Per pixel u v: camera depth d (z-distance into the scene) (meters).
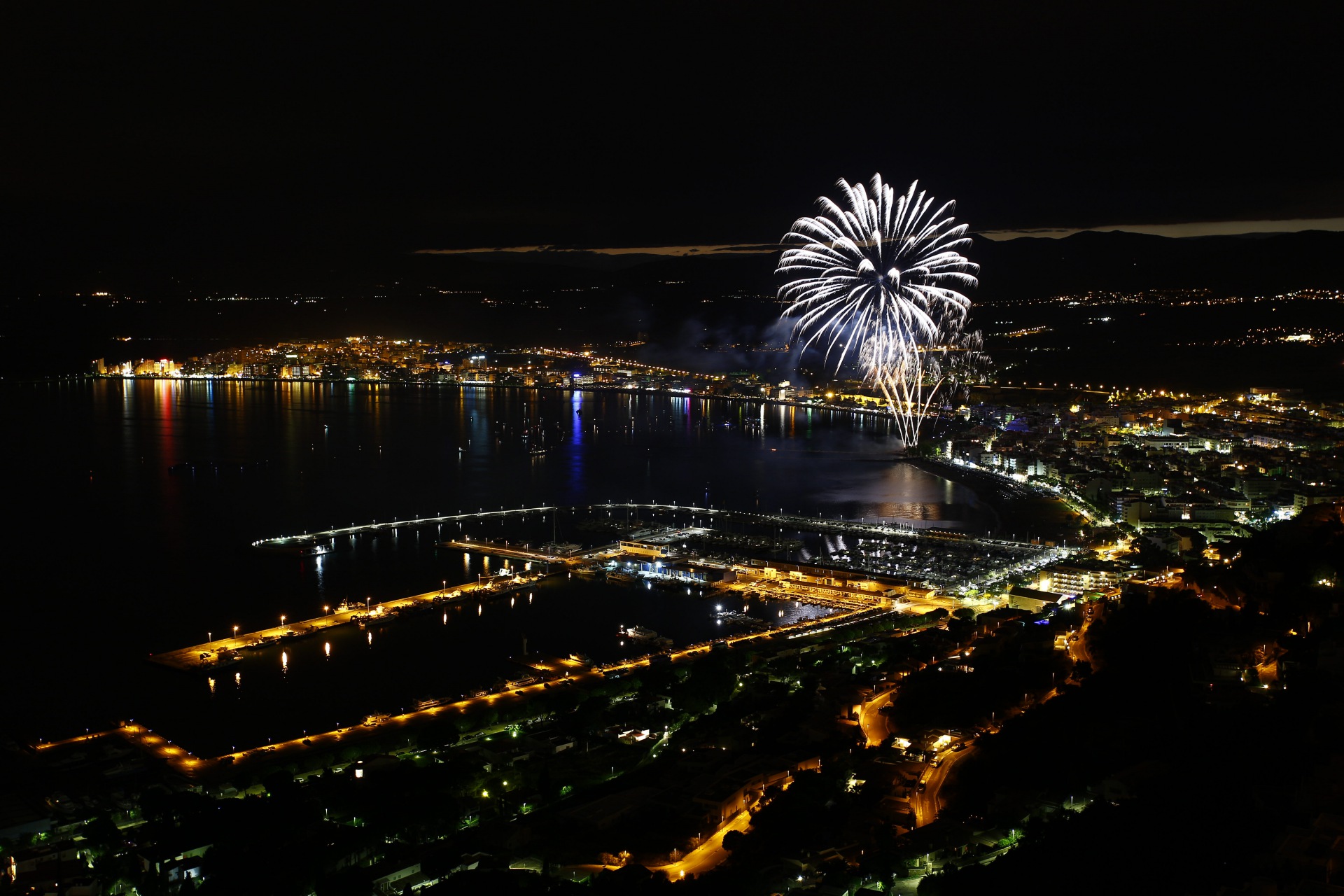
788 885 189.00
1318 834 164.12
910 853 192.62
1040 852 183.50
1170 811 186.88
